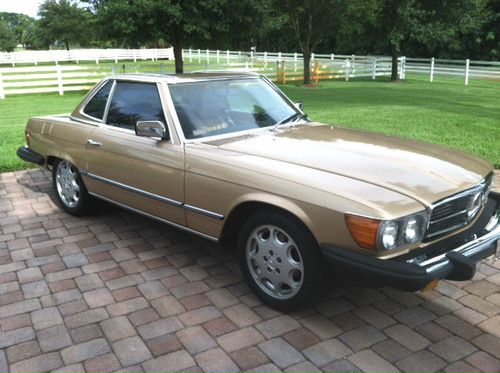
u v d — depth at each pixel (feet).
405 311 12.10
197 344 10.87
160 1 60.64
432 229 10.73
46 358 10.48
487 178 12.48
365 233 9.88
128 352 10.63
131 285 13.47
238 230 13.08
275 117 15.44
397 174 11.23
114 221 18.15
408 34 98.32
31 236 16.88
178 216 13.80
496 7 114.21
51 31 185.26
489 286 13.33
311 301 11.37
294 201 10.86
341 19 76.48
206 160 12.66
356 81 88.12
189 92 14.69
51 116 19.56
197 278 13.83
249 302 12.53
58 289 13.32
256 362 10.25
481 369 10.00
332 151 12.53
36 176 24.49
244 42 72.84
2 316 12.04
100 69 73.56
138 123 13.28
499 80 84.89
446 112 42.86
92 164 16.51
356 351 10.57
